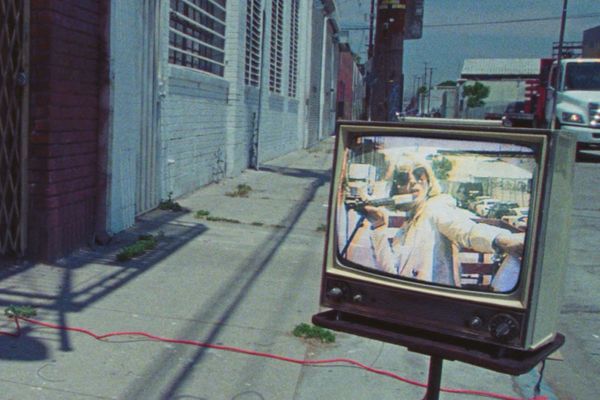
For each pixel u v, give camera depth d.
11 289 5.43
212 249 7.44
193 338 4.73
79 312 5.05
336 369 4.41
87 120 6.72
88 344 4.47
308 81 26.09
